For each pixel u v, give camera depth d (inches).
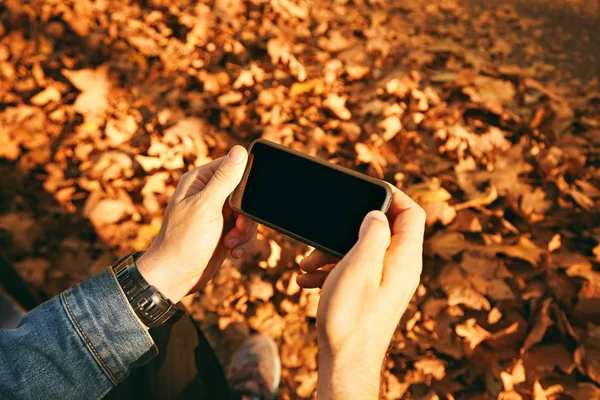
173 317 42.1
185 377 55.4
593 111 122.2
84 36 133.2
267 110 119.2
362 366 32.7
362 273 33.6
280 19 151.0
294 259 92.5
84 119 115.6
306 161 44.5
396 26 158.4
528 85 126.0
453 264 89.0
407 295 37.3
